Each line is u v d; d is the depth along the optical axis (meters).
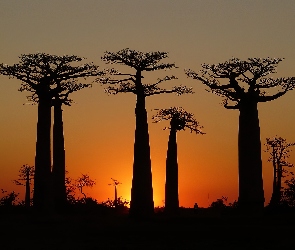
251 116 42.06
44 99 42.28
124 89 42.97
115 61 43.03
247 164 41.88
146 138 42.69
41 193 41.94
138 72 43.16
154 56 43.16
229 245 30.20
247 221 38.62
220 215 43.12
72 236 33.78
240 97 42.22
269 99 42.09
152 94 43.19
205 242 31.16
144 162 42.44
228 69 42.47
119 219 41.91
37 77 42.28
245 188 41.84
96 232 35.03
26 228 37.00
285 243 30.31
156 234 34.00
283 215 40.53
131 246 30.30
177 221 39.81
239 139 42.28
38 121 42.25
